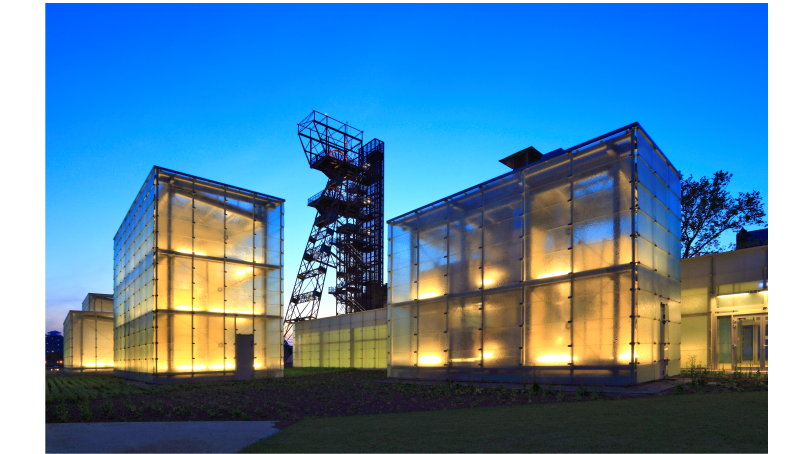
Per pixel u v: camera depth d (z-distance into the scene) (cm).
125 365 3578
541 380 2102
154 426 1198
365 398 1834
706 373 2141
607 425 967
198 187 3103
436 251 2830
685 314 2581
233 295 3131
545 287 2166
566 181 2155
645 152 2023
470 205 2655
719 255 2467
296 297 5666
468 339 2520
